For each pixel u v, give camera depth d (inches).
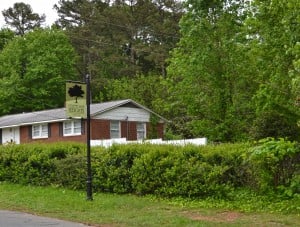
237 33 784.9
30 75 1891.0
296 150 461.4
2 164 765.3
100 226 432.8
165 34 2153.1
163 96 1601.9
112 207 518.3
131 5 2309.3
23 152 744.3
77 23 2385.6
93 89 2027.6
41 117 1475.1
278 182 535.8
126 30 2218.3
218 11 790.5
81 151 690.8
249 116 784.9
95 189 638.5
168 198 566.6
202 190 550.9
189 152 585.6
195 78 823.1
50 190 659.4
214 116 819.4
